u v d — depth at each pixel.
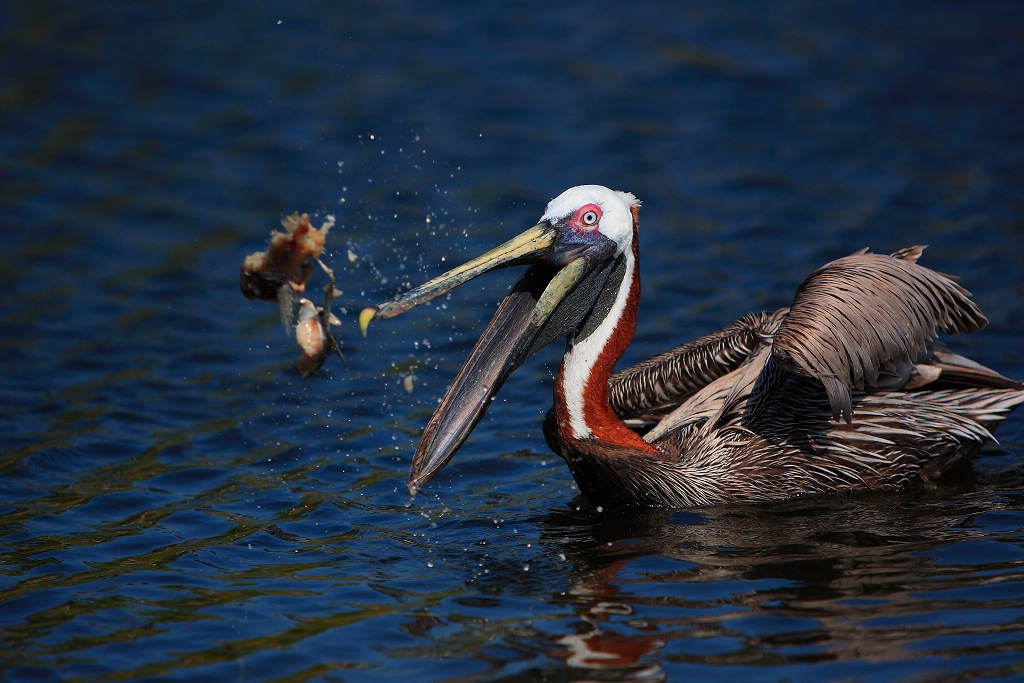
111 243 18.89
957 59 27.52
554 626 7.77
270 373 14.12
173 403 13.20
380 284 16.73
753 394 10.80
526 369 14.44
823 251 17.55
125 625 8.00
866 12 32.00
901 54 28.12
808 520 9.73
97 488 10.80
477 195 20.30
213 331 15.59
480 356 10.00
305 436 12.19
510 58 28.88
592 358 10.24
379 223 19.12
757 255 17.64
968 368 10.91
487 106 25.48
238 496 10.60
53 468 11.30
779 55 28.39
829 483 10.47
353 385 13.73
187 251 18.56
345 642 7.66
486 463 11.54
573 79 27.22
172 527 9.88
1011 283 15.72
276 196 20.70
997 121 23.31
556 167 21.80
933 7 32.22
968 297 10.38
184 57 29.45
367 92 26.58
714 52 28.89
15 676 7.29
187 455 11.69
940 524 9.45
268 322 15.97
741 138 23.23
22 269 17.80
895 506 10.02
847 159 21.77
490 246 17.97
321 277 16.98
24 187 21.45
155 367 14.31
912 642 7.27
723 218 19.30
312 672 7.26
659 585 8.39
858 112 24.34
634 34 30.61
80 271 17.75
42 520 10.03
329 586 8.61
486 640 7.61
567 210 10.05
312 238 9.28
